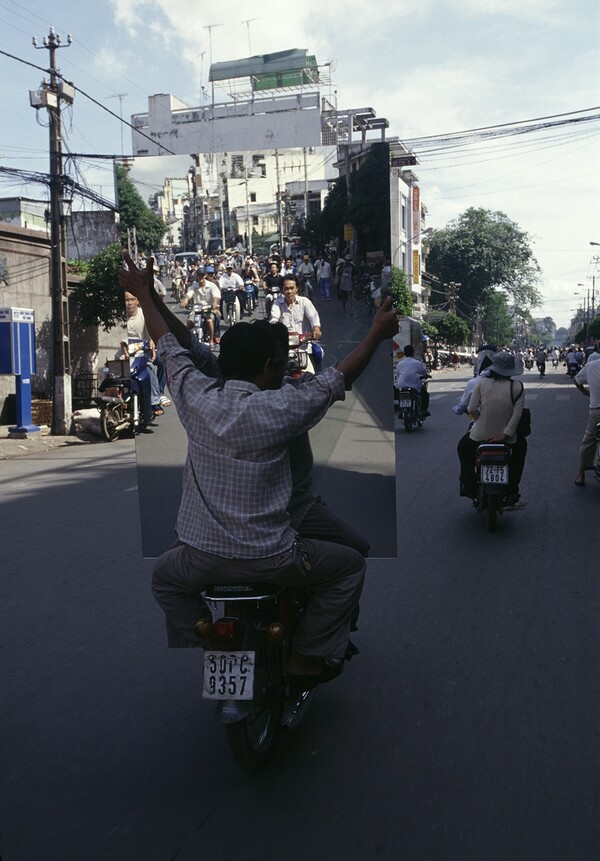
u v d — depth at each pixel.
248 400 3.03
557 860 2.67
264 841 2.81
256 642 3.22
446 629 5.00
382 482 4.04
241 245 4.01
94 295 22.62
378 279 3.95
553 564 6.45
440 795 3.09
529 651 4.61
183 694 4.14
